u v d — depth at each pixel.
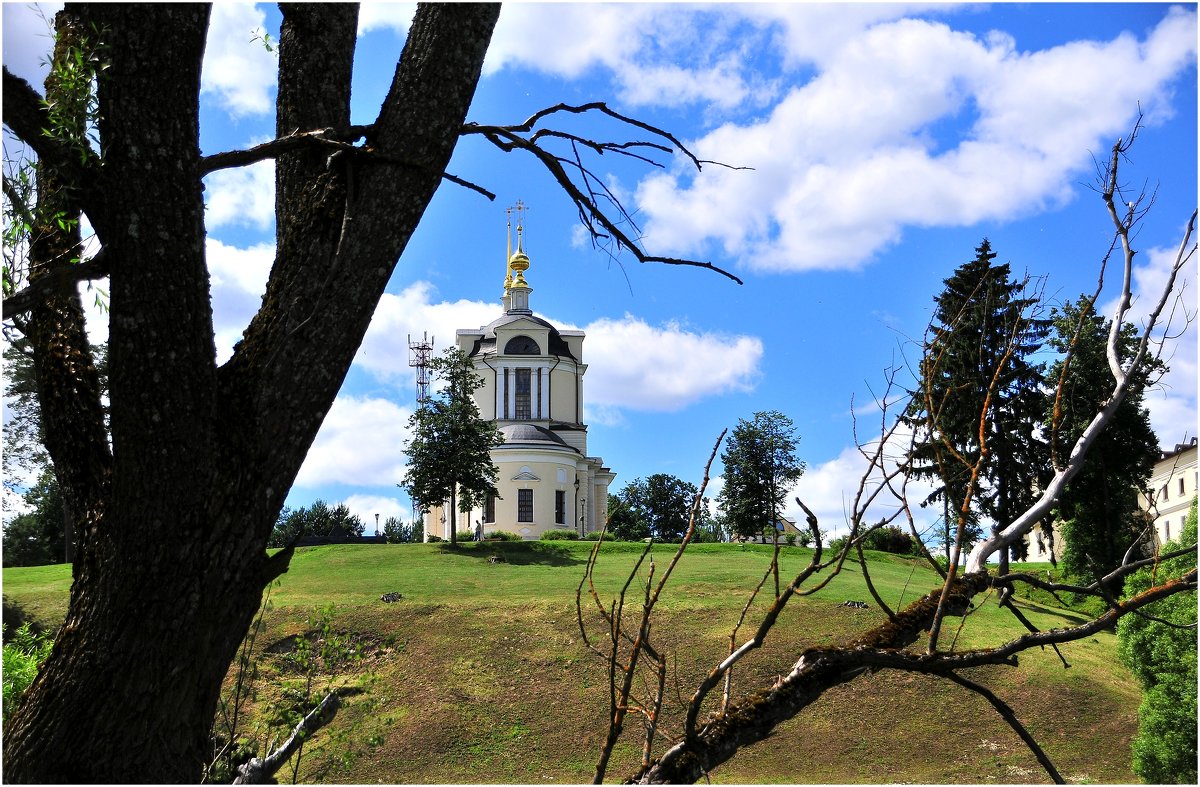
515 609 35.06
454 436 52.03
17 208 4.29
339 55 5.02
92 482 4.34
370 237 4.41
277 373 4.26
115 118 3.83
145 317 3.90
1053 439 4.28
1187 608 18.42
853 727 25.09
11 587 34.53
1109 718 24.64
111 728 3.90
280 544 56.06
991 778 22.06
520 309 73.50
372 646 31.56
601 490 70.31
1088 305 4.27
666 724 23.86
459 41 4.54
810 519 3.80
